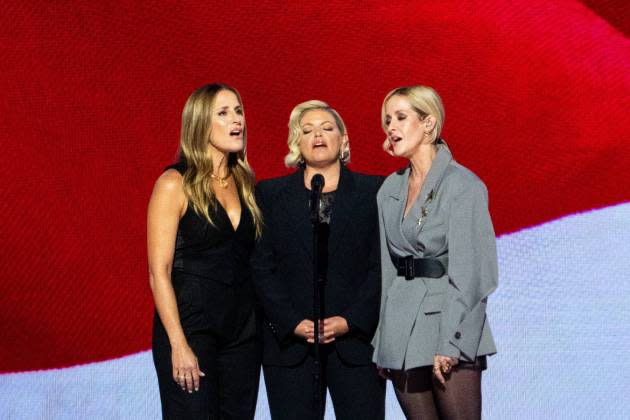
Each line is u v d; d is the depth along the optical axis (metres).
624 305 16.69
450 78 17.02
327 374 12.68
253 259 12.70
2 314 17.30
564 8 16.94
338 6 17.16
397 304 12.38
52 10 17.27
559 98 16.86
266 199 13.00
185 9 17.20
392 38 17.08
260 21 17.19
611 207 16.75
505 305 16.78
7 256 17.28
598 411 16.59
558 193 16.84
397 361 12.18
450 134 16.98
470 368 12.09
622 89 16.73
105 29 17.20
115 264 17.22
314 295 11.90
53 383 17.27
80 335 17.22
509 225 16.89
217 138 12.30
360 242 12.75
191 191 11.98
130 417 17.17
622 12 16.86
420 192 12.38
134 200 17.20
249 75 17.19
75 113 17.25
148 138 17.17
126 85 17.22
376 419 12.61
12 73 17.23
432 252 12.23
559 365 16.70
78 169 17.23
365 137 17.11
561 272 16.78
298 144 13.20
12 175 17.28
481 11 16.95
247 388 12.39
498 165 16.92
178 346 11.63
